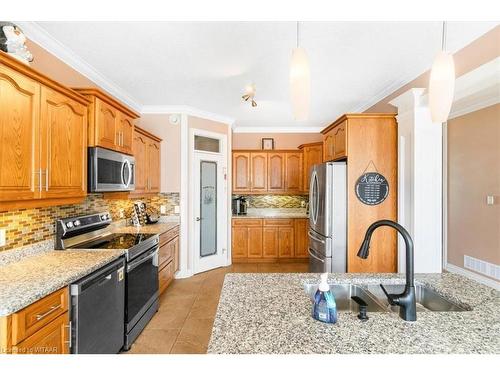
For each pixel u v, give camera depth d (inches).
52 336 58.4
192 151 172.9
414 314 45.8
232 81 127.3
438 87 49.4
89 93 88.9
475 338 40.2
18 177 61.7
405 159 112.3
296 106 50.6
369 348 37.4
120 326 87.0
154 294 117.1
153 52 99.5
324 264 122.1
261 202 229.3
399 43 92.8
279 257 204.2
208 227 184.7
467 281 66.2
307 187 214.1
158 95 147.7
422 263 106.5
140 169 135.3
